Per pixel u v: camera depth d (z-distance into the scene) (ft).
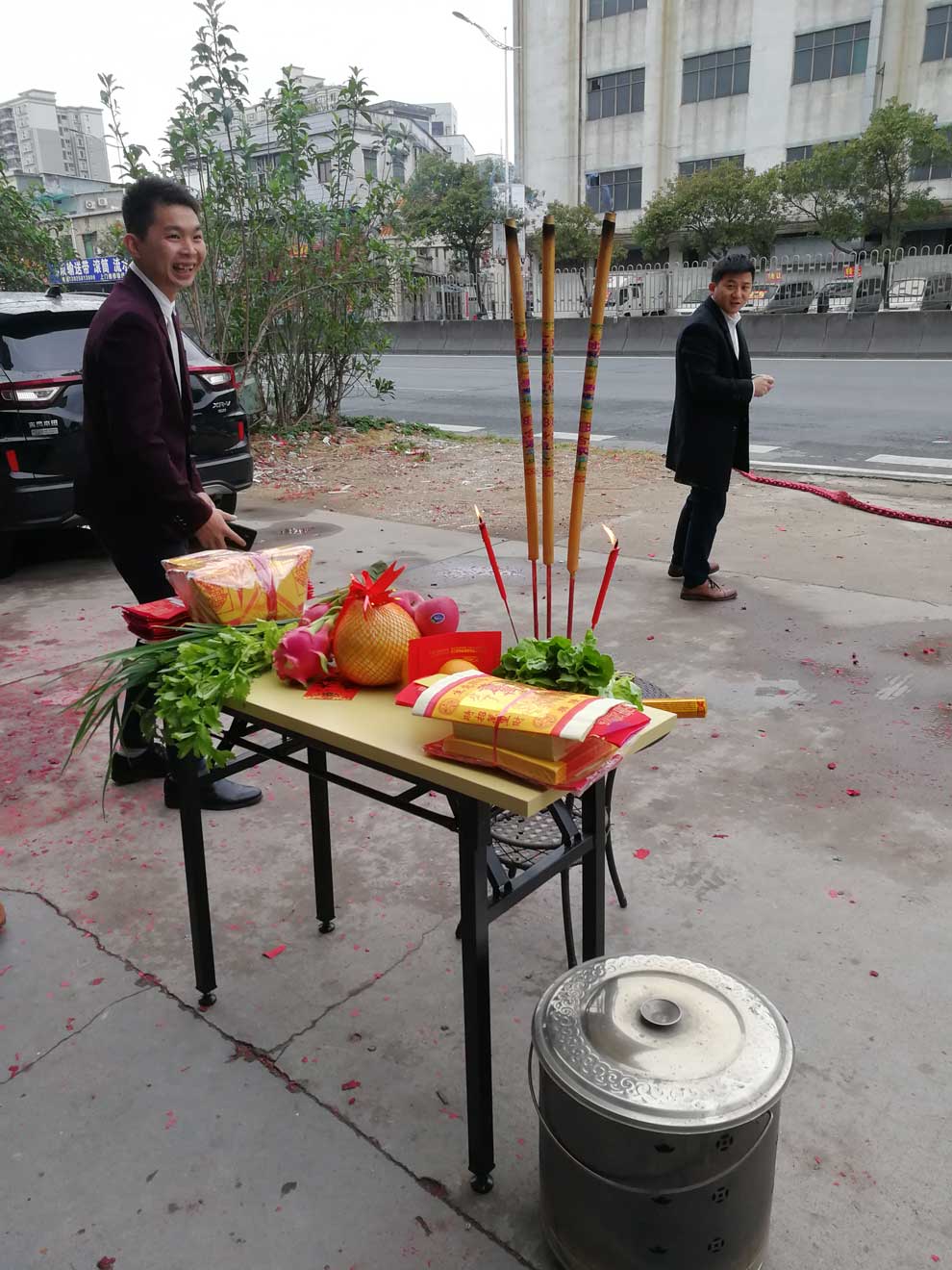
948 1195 5.96
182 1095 6.89
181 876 9.61
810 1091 6.73
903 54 104.01
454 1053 7.23
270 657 6.88
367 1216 5.94
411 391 53.26
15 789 11.35
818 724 12.31
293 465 32.63
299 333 36.86
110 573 19.95
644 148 120.98
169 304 9.95
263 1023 7.58
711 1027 5.07
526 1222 5.88
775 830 10.02
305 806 10.94
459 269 115.03
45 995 7.95
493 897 5.92
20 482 18.16
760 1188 5.08
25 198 45.03
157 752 11.37
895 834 9.87
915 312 61.72
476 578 19.01
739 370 15.90
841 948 8.20
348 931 8.70
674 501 25.61
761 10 110.22
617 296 98.02
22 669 14.84
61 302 19.89
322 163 36.76
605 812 7.45
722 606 16.84
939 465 29.86
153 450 9.49
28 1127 6.64
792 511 23.90
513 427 40.60
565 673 5.71
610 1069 4.82
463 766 5.35
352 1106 6.75
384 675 6.40
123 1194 6.12
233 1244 5.78
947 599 16.88
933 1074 6.86
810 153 112.47
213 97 32.89
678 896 8.98
